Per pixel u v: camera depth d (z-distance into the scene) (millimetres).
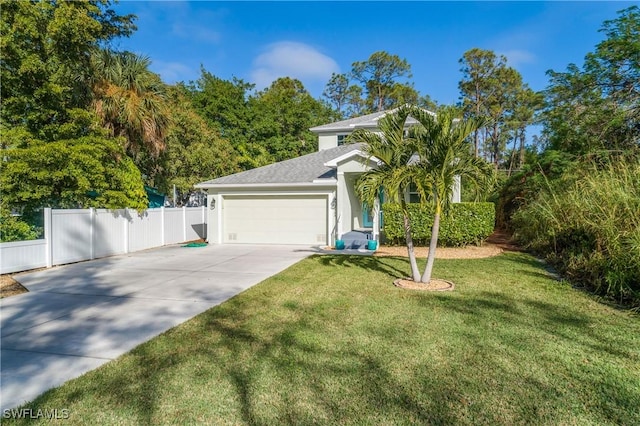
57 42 12227
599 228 7648
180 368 4129
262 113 35375
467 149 7766
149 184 21594
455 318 5684
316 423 3080
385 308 6246
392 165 7938
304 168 17406
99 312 6320
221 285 8242
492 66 41969
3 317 6074
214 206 16625
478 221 13734
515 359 4230
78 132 13297
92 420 3182
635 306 6184
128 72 16266
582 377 3809
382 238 15094
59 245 11117
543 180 14570
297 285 8078
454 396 3461
